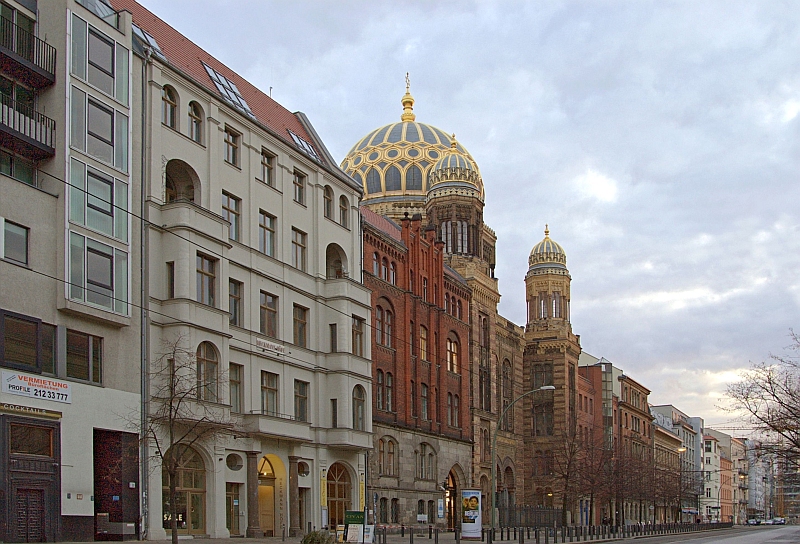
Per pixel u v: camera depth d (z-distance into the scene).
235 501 46.25
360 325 58.12
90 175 38.75
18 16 38.19
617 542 65.38
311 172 56.06
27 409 34.94
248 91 56.03
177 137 44.69
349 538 39.97
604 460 92.62
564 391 101.81
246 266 48.41
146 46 43.16
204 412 41.59
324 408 54.53
